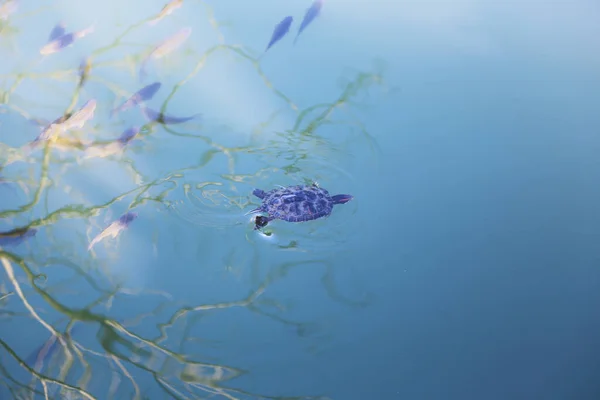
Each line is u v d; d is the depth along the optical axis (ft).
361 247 8.91
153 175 9.39
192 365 8.11
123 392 7.97
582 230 9.01
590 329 8.33
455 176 9.41
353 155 9.57
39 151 9.54
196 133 9.72
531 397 7.91
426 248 8.87
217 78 10.18
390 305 8.50
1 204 9.12
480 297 8.54
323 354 8.21
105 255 8.79
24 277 8.64
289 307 8.50
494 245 8.90
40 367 8.13
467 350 8.21
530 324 8.36
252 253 8.87
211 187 9.29
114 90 10.05
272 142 9.64
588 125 9.87
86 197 9.20
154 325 8.36
